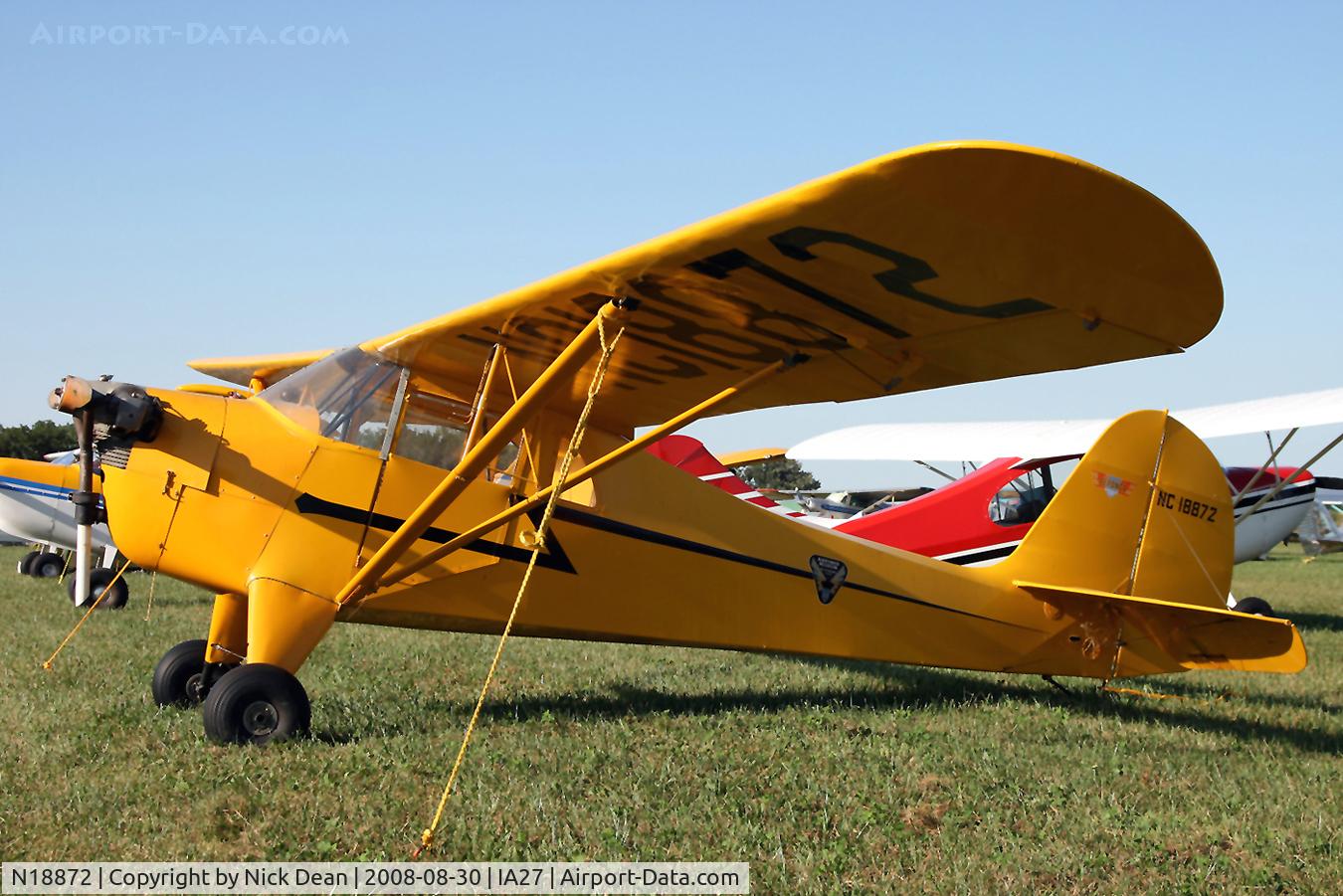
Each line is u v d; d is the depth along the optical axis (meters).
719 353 5.05
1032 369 4.73
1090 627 6.99
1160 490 7.28
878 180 3.25
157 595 12.12
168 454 5.02
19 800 3.78
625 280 4.31
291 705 4.72
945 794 4.32
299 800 3.87
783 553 6.29
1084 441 11.40
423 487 5.40
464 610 5.47
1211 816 4.17
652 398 5.78
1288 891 3.39
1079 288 3.80
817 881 3.29
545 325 4.95
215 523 5.02
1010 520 10.05
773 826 3.78
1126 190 3.20
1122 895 3.30
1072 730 5.68
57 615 9.92
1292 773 4.90
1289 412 11.27
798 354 4.87
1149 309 3.88
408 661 7.47
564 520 5.66
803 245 3.76
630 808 3.89
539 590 5.62
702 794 4.11
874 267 3.85
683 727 5.38
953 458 12.99
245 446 5.11
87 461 5.03
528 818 3.73
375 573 5.08
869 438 14.80
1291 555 31.25
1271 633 6.18
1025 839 3.79
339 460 5.23
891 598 6.60
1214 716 6.31
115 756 4.40
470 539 5.20
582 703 6.12
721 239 3.80
